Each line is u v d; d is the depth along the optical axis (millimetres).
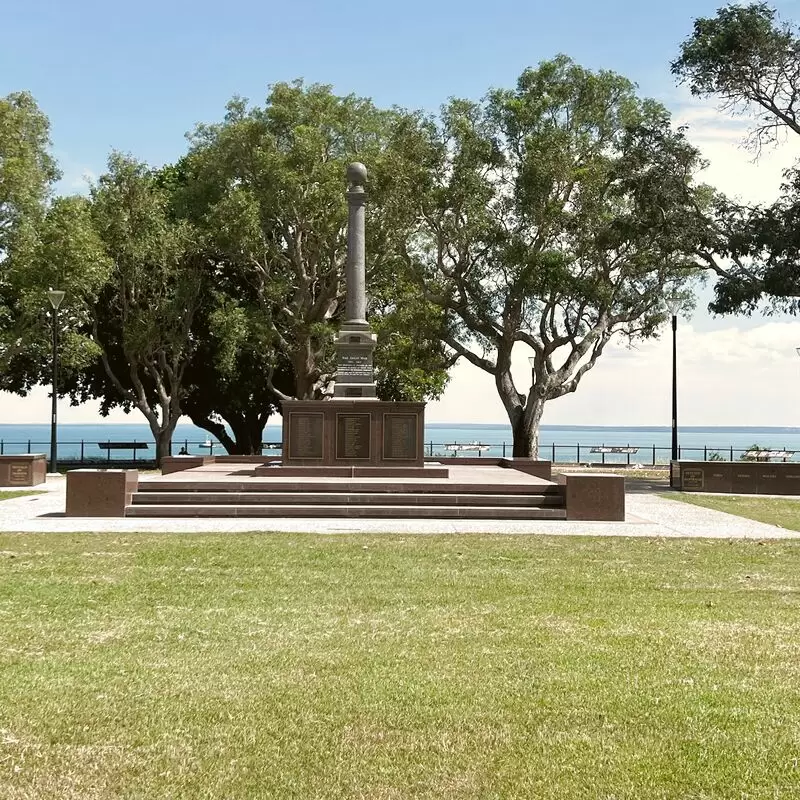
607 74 46375
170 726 6516
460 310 48625
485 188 46406
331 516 20750
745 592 11805
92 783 5598
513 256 44688
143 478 22750
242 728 6480
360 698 7129
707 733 6414
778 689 7438
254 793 5473
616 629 9531
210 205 43000
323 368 46844
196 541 16203
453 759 5949
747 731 6457
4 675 7719
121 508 20781
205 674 7773
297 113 45188
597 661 8242
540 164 44312
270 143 43844
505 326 48719
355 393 25312
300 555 14578
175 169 54594
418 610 10445
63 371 49250
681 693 7297
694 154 37281
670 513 23484
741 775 5711
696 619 10055
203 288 48125
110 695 7191
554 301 46781
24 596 11148
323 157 44562
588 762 5902
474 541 16578
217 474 25016
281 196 43750
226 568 13328
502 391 49688
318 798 5414
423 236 48312
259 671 7867
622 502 20844
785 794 5449
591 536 17656
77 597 11102
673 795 5445
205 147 46594
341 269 47062
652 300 47688
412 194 45000
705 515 23016
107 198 43656
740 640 9070
